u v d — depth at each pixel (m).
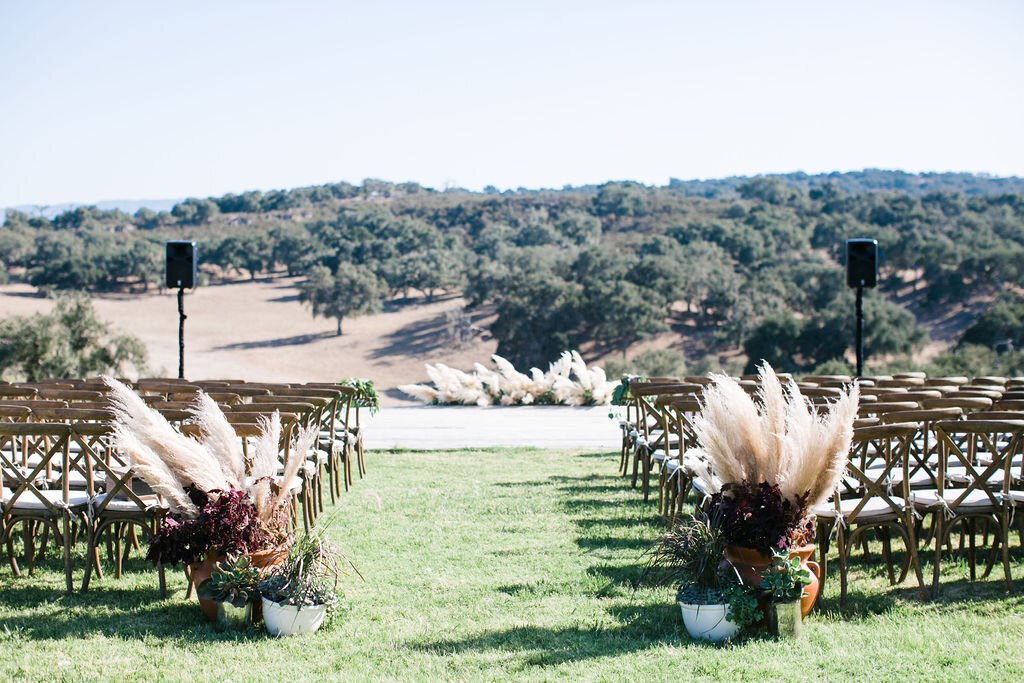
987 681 3.94
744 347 51.09
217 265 94.69
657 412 7.80
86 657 4.39
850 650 4.33
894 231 70.56
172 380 8.64
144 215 129.25
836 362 40.56
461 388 16.28
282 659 4.36
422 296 80.44
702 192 171.00
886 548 5.44
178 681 4.10
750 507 4.73
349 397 8.68
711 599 4.52
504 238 94.25
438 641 4.57
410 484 8.74
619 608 5.03
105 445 6.42
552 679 4.06
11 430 5.26
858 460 7.30
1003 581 5.45
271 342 66.19
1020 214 80.25
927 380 8.29
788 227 78.38
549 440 11.75
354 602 5.20
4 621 4.91
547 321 54.50
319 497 7.41
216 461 5.10
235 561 4.79
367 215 110.00
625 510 7.46
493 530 6.84
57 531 5.61
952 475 6.02
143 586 5.55
